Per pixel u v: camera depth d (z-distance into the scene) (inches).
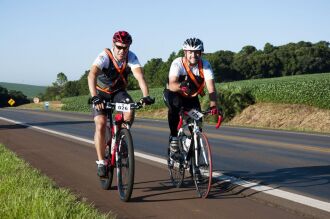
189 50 245.0
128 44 237.1
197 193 249.3
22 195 211.9
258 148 477.7
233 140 563.5
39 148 464.1
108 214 194.7
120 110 232.1
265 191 250.4
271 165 359.6
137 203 228.5
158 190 257.9
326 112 1065.5
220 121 246.5
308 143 527.2
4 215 186.2
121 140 235.1
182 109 253.4
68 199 213.2
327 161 381.4
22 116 1344.7
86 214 187.9
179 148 259.3
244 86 1282.0
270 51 4333.2
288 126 1070.4
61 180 288.0
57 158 389.1
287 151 450.6
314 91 1110.4
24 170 297.4
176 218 201.8
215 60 3818.9
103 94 249.1
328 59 3969.0
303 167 349.1
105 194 248.8
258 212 210.8
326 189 264.8
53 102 3604.8
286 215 205.5
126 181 232.1
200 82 253.8
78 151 437.4
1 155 372.5
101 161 253.4
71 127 804.6
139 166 343.9
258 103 1233.4
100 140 251.3
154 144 520.7
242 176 307.6
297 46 4286.4
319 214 205.2
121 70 243.1
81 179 291.9
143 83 242.8
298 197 236.7
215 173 310.7
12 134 647.8
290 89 1162.0
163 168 333.4
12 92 5428.2
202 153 238.8
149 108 1731.1
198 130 242.5
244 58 3951.8
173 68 251.4
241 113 1220.5
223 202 229.8
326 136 625.6
